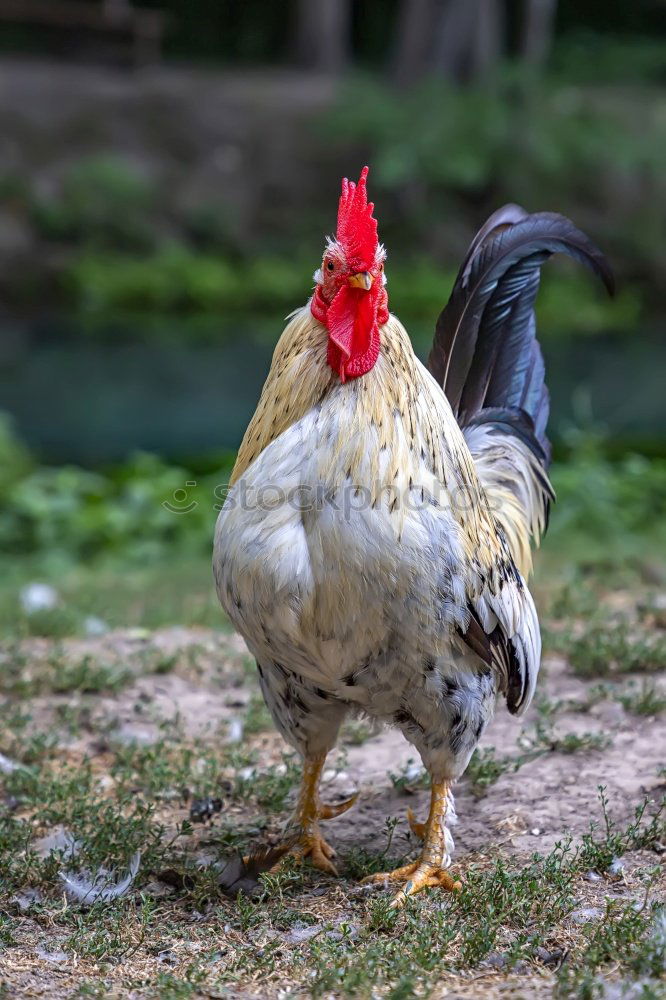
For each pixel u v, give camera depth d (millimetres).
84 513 13398
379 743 6758
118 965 4375
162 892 5043
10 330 29047
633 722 6660
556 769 6043
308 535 4402
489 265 6094
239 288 31625
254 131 34688
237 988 4145
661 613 8797
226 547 4582
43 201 31922
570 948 4301
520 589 5141
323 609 4426
